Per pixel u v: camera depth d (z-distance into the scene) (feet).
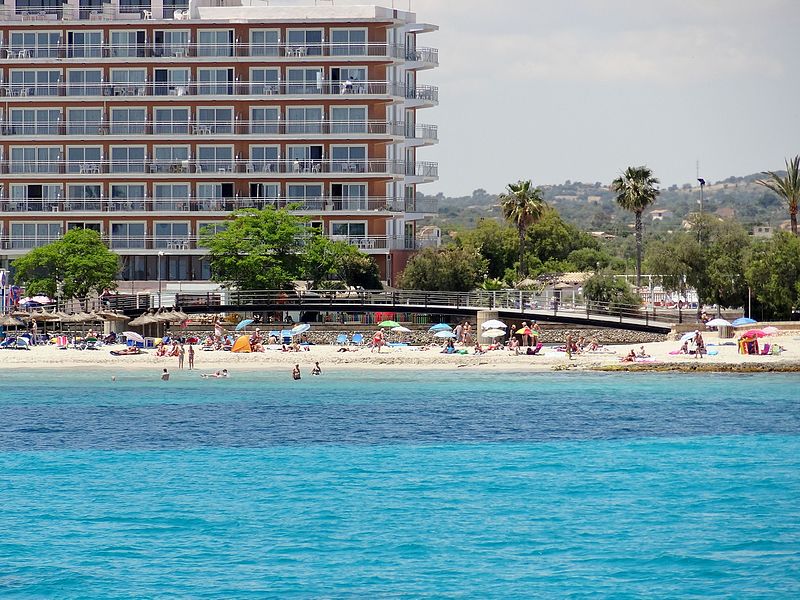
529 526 402.72
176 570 358.84
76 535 390.83
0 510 418.31
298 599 336.49
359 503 428.97
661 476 468.34
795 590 346.54
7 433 548.72
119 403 632.79
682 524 406.00
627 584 350.02
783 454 507.71
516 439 537.24
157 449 515.50
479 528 400.06
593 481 460.96
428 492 444.14
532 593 342.44
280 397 654.53
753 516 415.23
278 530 397.39
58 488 447.83
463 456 502.38
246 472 472.85
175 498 434.30
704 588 347.36
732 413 603.26
